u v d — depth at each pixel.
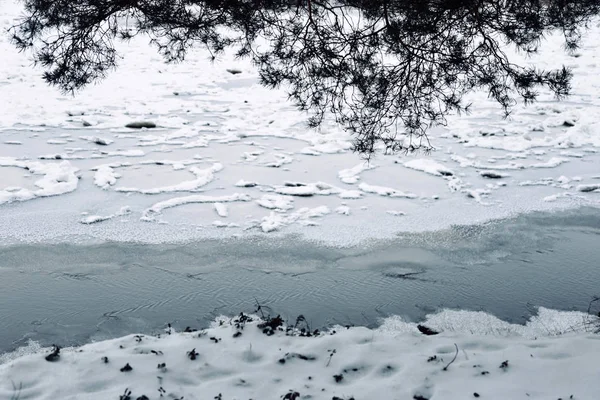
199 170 12.30
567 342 5.01
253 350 4.92
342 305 6.92
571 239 9.17
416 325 6.46
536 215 10.20
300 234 9.12
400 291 7.32
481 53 6.02
